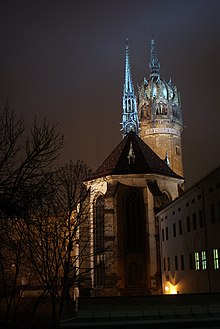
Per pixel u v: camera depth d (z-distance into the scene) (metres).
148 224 62.31
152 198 62.88
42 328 35.28
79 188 50.47
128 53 115.88
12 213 19.70
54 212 42.28
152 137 103.81
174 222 53.25
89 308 15.76
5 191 19.30
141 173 64.44
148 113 105.44
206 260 40.50
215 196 38.44
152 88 106.12
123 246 61.72
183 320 13.80
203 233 41.72
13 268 47.28
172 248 54.03
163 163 72.44
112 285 59.59
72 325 13.61
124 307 15.80
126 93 112.81
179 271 50.50
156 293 59.25
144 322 13.72
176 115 106.12
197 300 18.36
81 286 60.56
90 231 62.62
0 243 25.81
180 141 106.56
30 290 51.75
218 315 14.27
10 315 40.56
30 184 20.91
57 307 50.94
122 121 111.94
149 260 60.91
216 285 37.66
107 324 13.62
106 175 64.88
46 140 23.02
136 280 60.91
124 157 68.81
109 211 62.56
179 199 49.78
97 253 62.34
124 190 63.94
